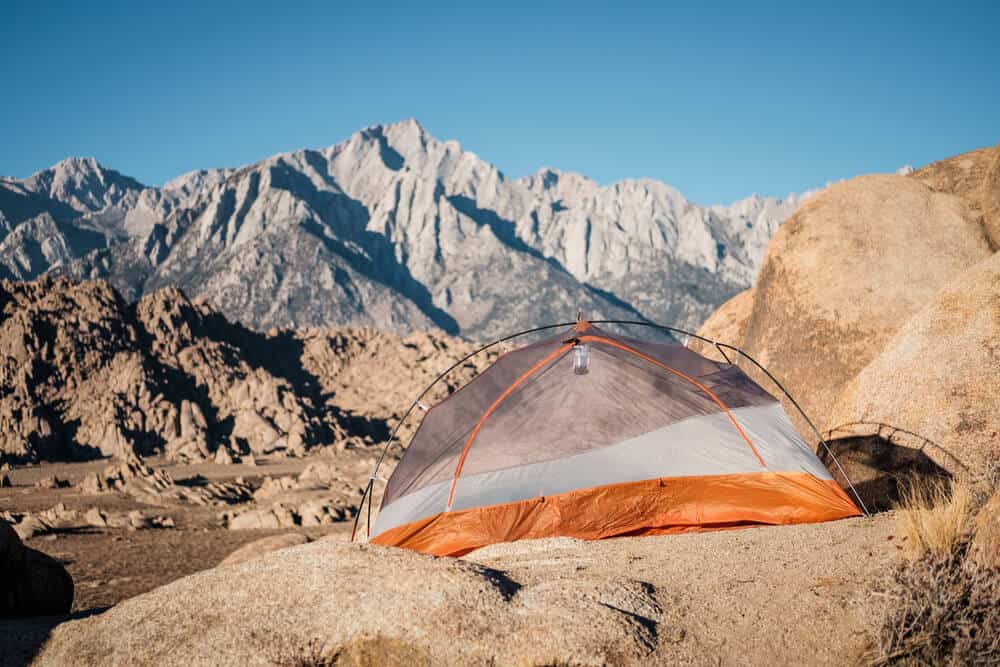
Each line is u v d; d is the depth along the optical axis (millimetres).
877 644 4891
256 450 94312
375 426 110000
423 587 5328
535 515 9312
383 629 5004
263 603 5355
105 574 34625
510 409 10297
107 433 93938
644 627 5086
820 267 14680
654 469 9477
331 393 124062
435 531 9469
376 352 139125
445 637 4934
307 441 96625
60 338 108000
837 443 10391
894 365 10227
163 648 5121
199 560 38719
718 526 9023
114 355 109812
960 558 5348
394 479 10367
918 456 9289
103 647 5246
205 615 5328
